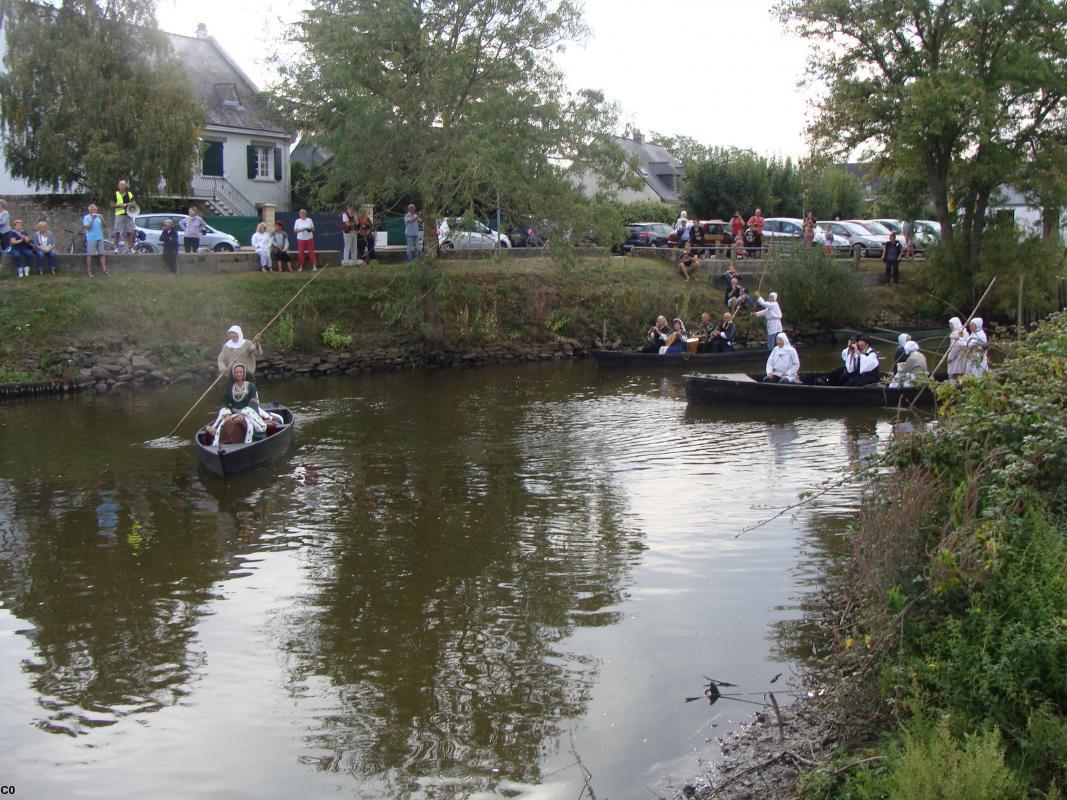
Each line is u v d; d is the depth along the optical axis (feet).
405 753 22.31
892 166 108.99
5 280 75.77
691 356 82.28
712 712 23.86
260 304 82.48
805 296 102.89
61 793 20.98
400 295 86.74
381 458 50.14
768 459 49.24
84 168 94.68
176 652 27.63
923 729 18.72
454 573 33.45
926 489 24.62
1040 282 105.81
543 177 79.66
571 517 39.75
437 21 78.69
